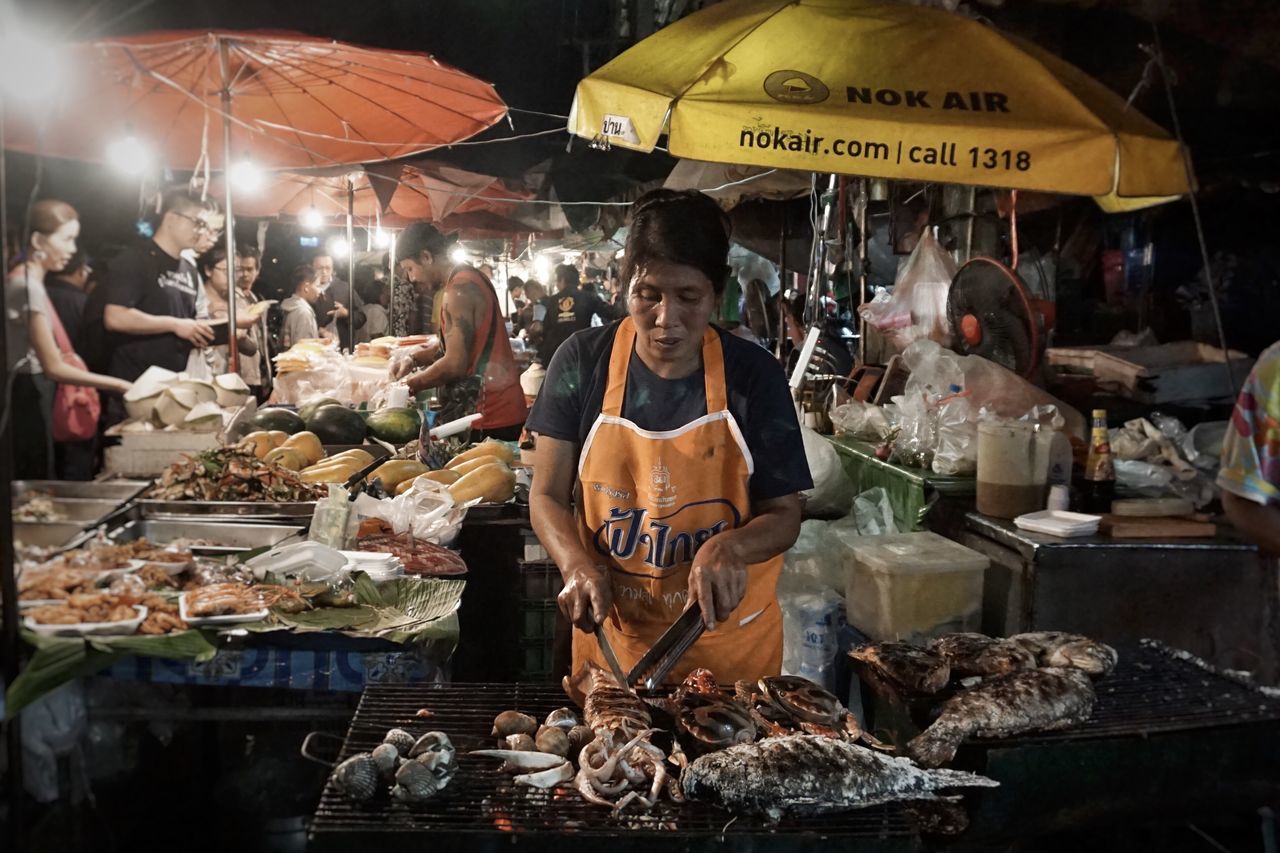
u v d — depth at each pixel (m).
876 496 4.38
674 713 2.10
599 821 1.72
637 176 9.61
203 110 5.13
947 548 3.47
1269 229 5.25
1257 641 3.10
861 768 1.80
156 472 3.63
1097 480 3.48
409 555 3.24
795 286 10.34
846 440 5.23
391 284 9.93
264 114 6.09
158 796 2.67
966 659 2.46
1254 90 4.91
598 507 2.45
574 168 9.77
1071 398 4.71
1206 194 5.25
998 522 3.43
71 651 2.07
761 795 1.73
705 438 2.37
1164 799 2.14
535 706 2.19
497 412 5.75
